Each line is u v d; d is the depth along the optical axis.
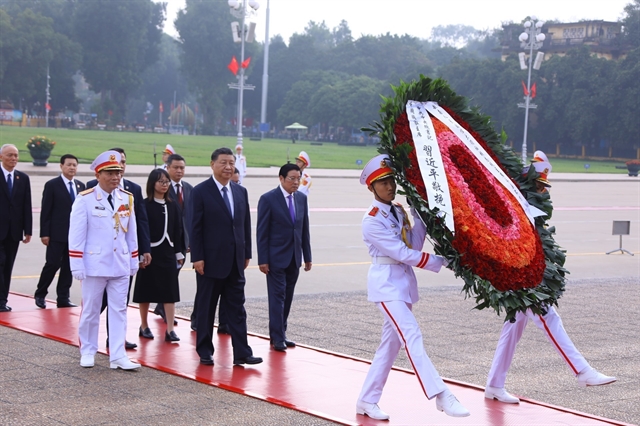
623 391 6.69
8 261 9.41
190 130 116.56
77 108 106.88
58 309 9.22
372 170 5.47
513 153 6.43
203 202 7.05
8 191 9.30
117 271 6.87
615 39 80.19
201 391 6.13
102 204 6.89
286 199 7.98
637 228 22.11
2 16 88.38
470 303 10.64
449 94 6.15
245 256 7.27
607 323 9.62
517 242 5.49
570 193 35.88
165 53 141.00
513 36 86.44
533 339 8.69
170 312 7.94
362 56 116.62
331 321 9.22
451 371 7.17
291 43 117.69
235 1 39.19
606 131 75.00
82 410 5.49
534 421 5.57
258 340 8.12
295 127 93.44
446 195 5.37
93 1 98.38
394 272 5.47
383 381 5.56
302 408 5.68
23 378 6.33
